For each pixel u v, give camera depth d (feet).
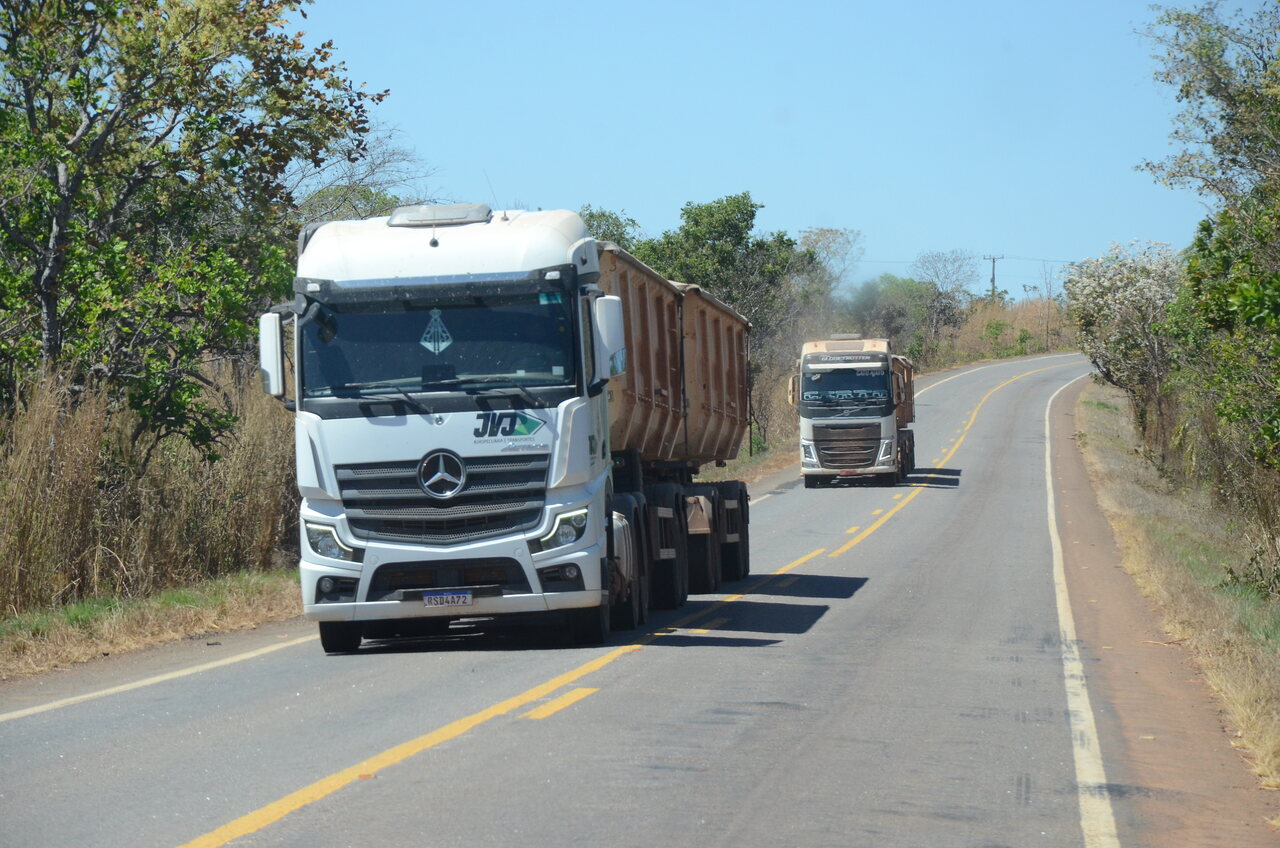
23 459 94.79
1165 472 252.01
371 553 74.23
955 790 46.80
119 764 48.42
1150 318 281.95
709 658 75.66
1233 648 80.43
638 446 100.32
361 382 74.74
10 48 110.73
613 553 79.25
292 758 49.21
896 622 95.96
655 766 48.52
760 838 39.78
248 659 76.18
